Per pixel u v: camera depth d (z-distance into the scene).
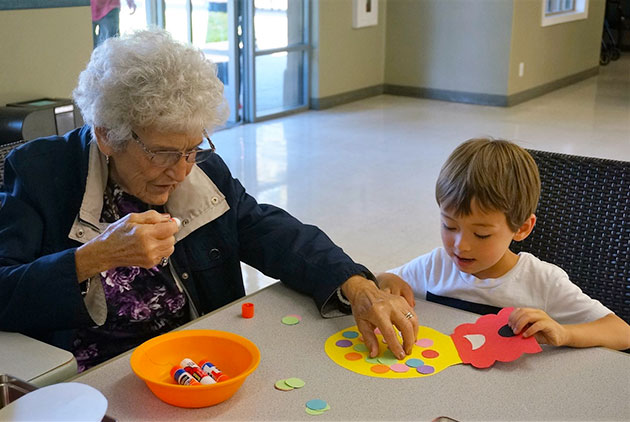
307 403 0.98
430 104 7.25
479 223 1.30
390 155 5.21
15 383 0.91
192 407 0.97
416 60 7.58
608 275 1.49
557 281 1.39
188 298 1.44
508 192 1.28
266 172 4.73
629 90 7.78
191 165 1.28
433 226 3.73
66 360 1.04
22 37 3.57
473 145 1.34
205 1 5.84
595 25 8.51
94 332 1.38
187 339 1.11
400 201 4.15
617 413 0.97
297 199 4.16
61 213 1.30
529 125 6.11
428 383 1.05
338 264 1.33
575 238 1.52
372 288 1.25
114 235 1.11
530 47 7.21
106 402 0.82
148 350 1.07
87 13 3.90
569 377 1.07
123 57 1.18
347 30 7.16
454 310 1.30
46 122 3.33
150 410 0.97
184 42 1.28
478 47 7.09
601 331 1.19
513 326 1.18
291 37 6.65
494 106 7.10
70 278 1.11
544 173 1.56
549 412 0.97
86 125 1.35
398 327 1.17
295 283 1.38
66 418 0.80
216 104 1.24
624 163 1.49
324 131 6.00
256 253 1.46
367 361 1.11
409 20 7.50
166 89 1.16
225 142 5.55
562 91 7.81
